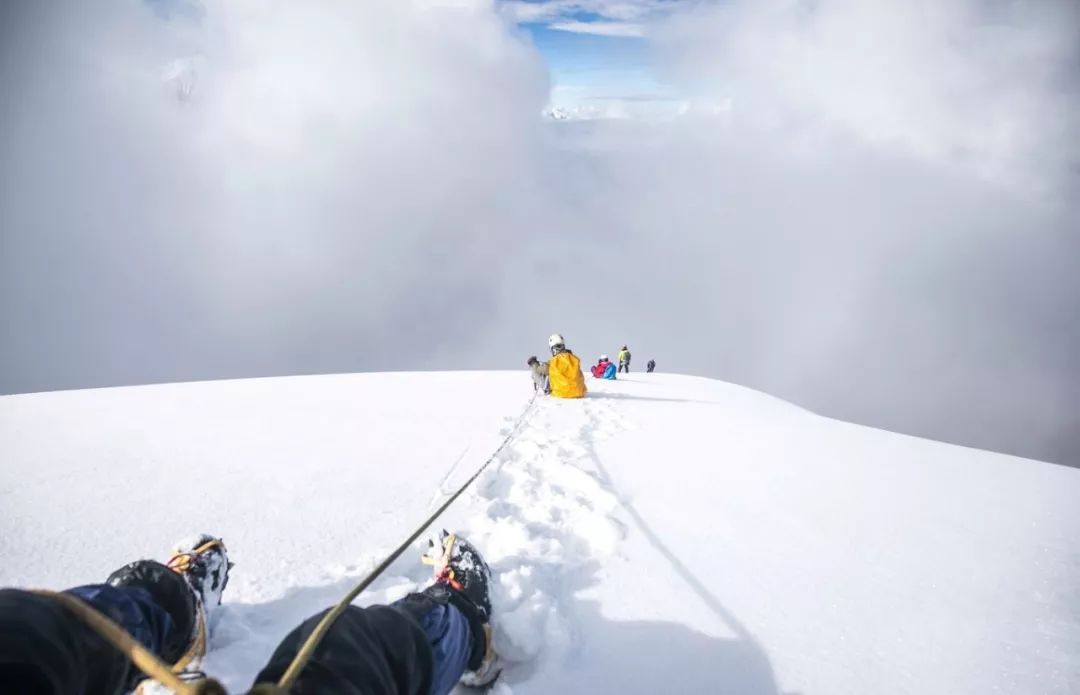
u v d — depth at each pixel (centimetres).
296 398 877
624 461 521
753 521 381
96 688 113
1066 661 236
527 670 217
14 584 267
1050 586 302
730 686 212
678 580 294
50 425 646
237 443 561
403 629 140
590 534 340
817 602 278
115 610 133
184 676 171
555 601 257
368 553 297
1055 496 466
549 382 946
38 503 378
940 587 298
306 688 106
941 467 553
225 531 333
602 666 221
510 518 356
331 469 468
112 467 470
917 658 236
